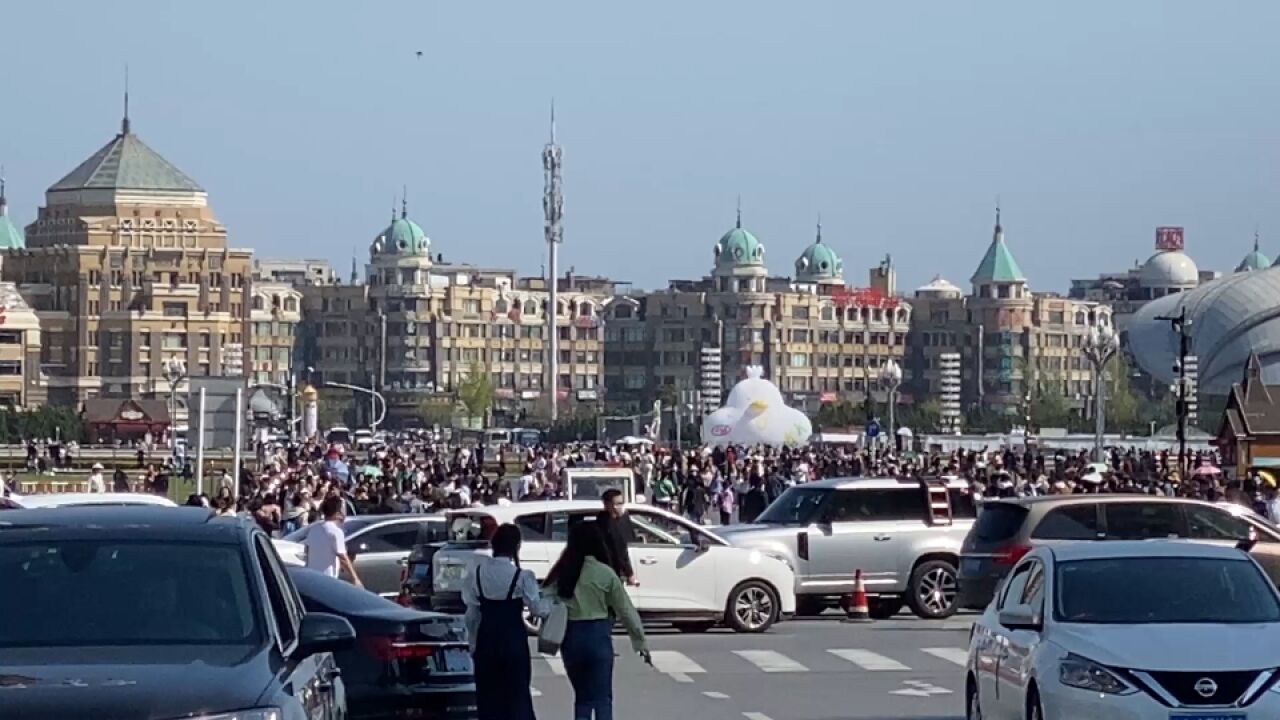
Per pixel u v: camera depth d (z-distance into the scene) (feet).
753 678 108.58
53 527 50.52
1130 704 62.49
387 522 142.82
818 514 147.64
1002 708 70.23
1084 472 261.24
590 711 73.20
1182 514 126.82
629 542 131.75
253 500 195.62
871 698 98.68
